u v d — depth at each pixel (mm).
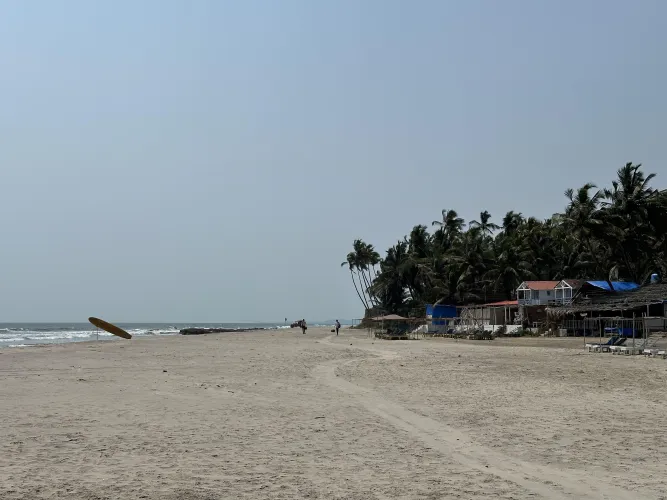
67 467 9039
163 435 11383
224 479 8469
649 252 67375
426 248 102312
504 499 7605
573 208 67125
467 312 72375
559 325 59250
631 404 15383
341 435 11508
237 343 52688
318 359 30969
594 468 9164
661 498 7625
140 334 102062
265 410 14281
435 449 10406
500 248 83375
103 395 16672
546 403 15516
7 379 20781
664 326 45969
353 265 128250
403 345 47312
